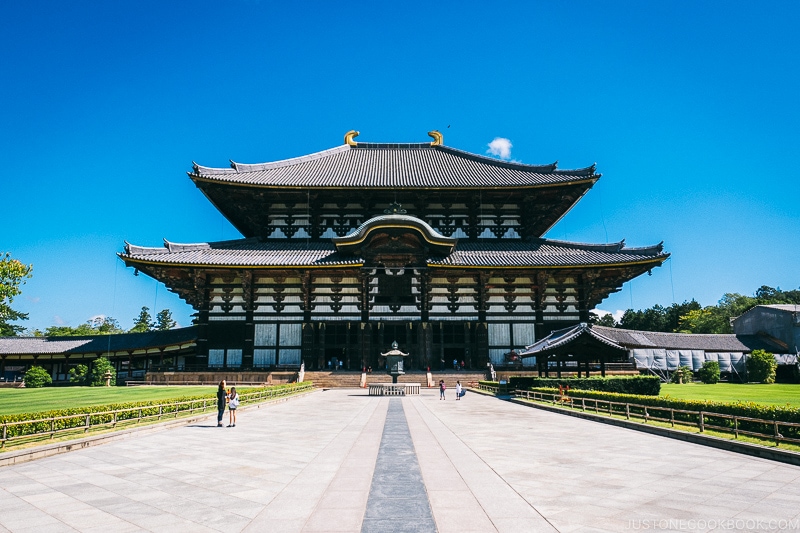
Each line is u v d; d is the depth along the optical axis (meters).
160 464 13.83
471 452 15.19
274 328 54.22
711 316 104.81
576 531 8.35
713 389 44.44
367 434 19.05
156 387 47.53
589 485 11.27
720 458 14.38
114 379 56.28
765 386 50.28
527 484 11.34
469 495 10.46
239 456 14.90
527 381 37.03
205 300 54.47
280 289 54.62
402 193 59.72
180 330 62.97
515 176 62.19
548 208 61.44
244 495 10.63
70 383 57.47
